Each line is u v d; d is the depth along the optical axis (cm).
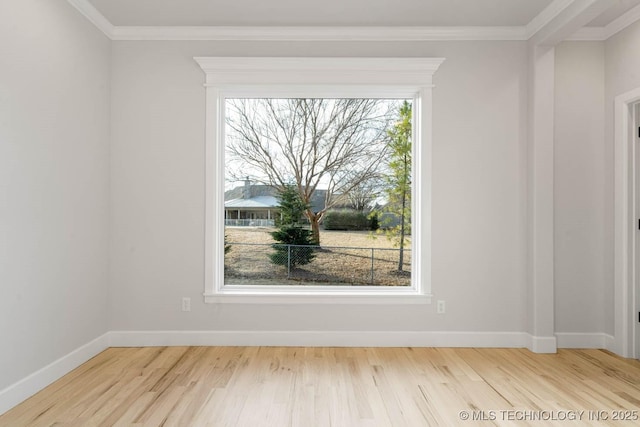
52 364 278
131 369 301
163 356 329
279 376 289
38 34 262
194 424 222
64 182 292
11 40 239
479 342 357
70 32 297
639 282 334
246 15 334
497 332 358
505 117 359
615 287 344
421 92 360
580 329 357
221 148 370
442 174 359
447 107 359
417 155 368
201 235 359
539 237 347
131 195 357
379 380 284
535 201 348
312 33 356
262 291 368
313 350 346
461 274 359
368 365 312
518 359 328
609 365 315
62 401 249
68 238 297
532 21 345
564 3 304
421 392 265
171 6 320
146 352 340
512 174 359
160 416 231
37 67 262
